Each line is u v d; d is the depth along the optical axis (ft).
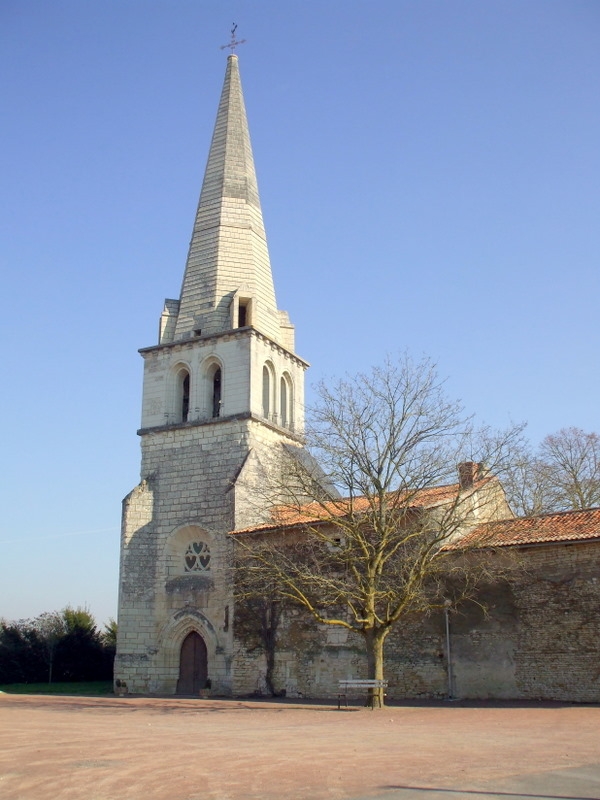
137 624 134.72
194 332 152.97
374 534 105.29
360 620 96.84
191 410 147.02
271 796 35.76
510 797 35.06
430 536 105.09
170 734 63.36
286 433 150.51
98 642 188.14
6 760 47.67
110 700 114.11
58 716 84.53
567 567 98.68
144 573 137.90
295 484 124.26
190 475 142.31
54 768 44.29
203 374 148.87
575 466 177.58
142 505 142.00
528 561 101.35
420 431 103.35
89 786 38.55
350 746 53.98
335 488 119.55
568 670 95.71
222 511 136.67
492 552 104.47
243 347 145.59
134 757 48.70
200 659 131.03
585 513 108.68
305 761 46.57
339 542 114.93
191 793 36.68
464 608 104.73
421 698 104.53
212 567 133.28
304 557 118.93
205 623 129.59
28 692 142.10
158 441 147.54
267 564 109.19
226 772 42.60
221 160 166.50
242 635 122.83
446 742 56.13
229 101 173.47
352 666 111.55
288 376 158.71
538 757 47.80
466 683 102.27
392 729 66.74
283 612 119.85
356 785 38.34
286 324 164.25
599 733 61.82
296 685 115.85
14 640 179.93
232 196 162.81
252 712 89.25
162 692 130.41
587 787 37.63
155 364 153.48
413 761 46.32
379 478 101.40
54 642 180.14
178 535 139.44
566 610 97.35
